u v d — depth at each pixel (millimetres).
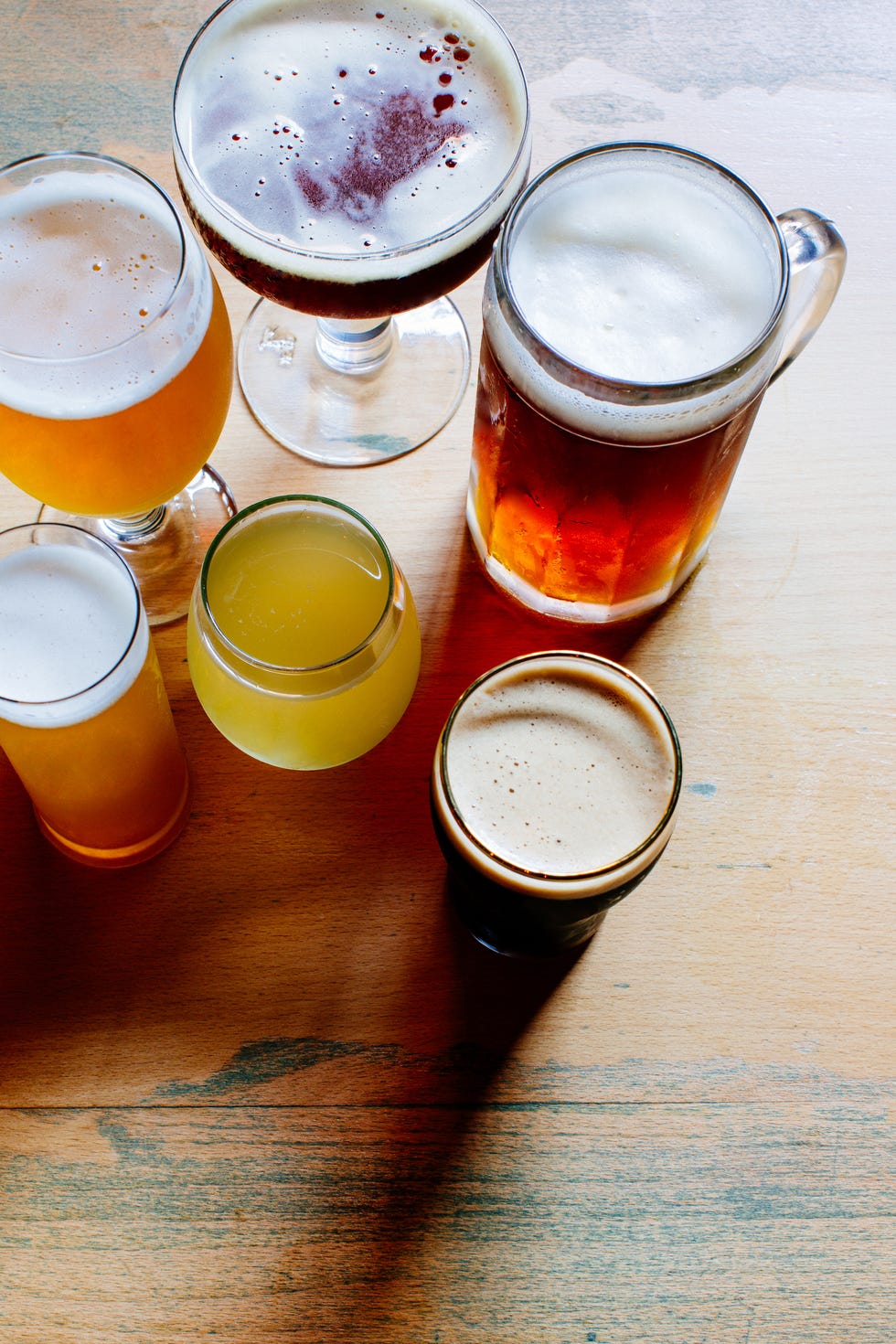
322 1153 823
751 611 974
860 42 1136
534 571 929
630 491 811
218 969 869
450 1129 830
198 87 890
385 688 835
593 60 1115
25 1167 815
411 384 1063
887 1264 806
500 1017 858
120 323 812
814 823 915
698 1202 817
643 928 884
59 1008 856
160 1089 836
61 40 1114
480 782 804
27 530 796
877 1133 837
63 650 793
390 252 819
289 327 1093
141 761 823
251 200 862
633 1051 852
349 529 880
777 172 1081
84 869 896
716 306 802
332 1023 855
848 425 1018
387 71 902
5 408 775
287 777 925
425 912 888
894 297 1050
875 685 954
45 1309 785
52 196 840
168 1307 788
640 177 835
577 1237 808
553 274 809
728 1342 789
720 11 1139
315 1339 785
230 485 1021
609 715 820
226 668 806
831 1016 864
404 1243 804
